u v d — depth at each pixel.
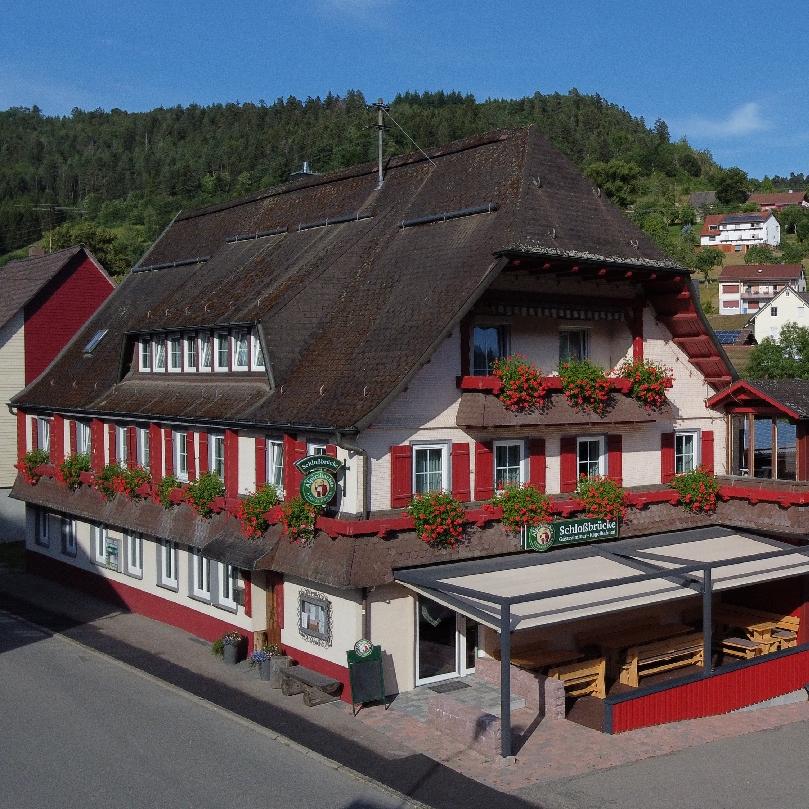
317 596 23.81
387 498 22.94
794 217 197.50
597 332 28.05
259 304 27.55
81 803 16.95
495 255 23.70
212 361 28.91
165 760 19.06
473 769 18.97
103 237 119.06
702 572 24.75
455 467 24.03
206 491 26.59
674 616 28.64
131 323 33.50
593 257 25.00
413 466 23.48
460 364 24.20
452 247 25.72
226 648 26.05
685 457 29.64
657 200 193.38
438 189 29.11
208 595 28.41
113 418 32.22
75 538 35.41
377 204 31.03
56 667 25.59
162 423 29.53
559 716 21.92
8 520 44.34
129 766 18.73
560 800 17.56
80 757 19.17
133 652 27.16
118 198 194.38
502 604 19.66
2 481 44.19
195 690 23.75
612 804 17.42
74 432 34.72
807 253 173.38
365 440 22.59
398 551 22.48
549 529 24.73
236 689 23.84
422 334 23.05
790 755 19.95
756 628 27.28
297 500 23.11
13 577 37.75
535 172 26.84
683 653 26.45
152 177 191.50
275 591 25.89
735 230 180.62
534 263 24.30
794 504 26.94
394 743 20.28
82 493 33.69
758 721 22.28
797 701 24.23
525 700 22.66
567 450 26.41
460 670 24.45
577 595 22.27
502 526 24.34
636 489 28.05
